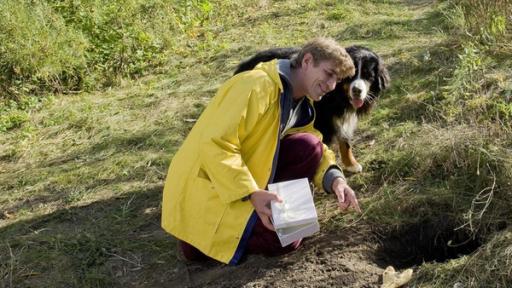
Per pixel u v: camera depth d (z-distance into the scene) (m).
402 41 6.55
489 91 4.58
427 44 6.16
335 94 4.23
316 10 8.42
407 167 4.08
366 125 4.90
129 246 3.75
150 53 7.32
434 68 5.52
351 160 4.28
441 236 3.53
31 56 6.73
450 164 3.88
